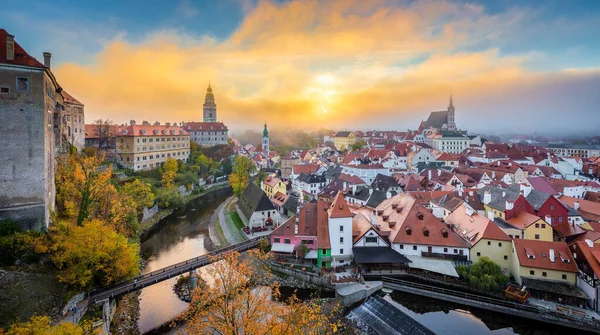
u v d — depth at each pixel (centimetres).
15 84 4956
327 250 6334
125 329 4706
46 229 5188
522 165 14025
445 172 12044
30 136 5066
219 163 17562
